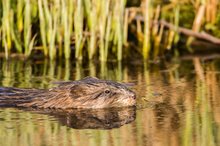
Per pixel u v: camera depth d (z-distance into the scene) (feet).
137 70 108.06
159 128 73.77
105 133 71.87
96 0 115.75
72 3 115.14
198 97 88.02
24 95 85.20
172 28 122.52
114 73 105.19
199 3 126.00
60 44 116.78
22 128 73.61
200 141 68.90
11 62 113.50
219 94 89.56
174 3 124.77
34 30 118.21
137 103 85.15
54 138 69.82
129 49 121.08
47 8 114.93
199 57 119.03
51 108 82.94
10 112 80.69
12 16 115.03
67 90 83.61
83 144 67.72
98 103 82.99
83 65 112.27
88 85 83.71
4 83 95.76
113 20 117.08
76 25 115.44
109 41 118.21
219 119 77.25
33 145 67.31
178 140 69.21
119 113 80.43
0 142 68.28
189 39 124.67
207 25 126.00
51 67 109.81
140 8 122.21
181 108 82.48
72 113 80.53
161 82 97.96
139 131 72.64
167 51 122.93
